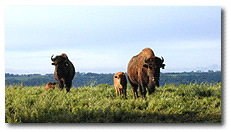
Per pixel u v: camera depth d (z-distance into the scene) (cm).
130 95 1340
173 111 1017
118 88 1276
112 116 973
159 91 1347
